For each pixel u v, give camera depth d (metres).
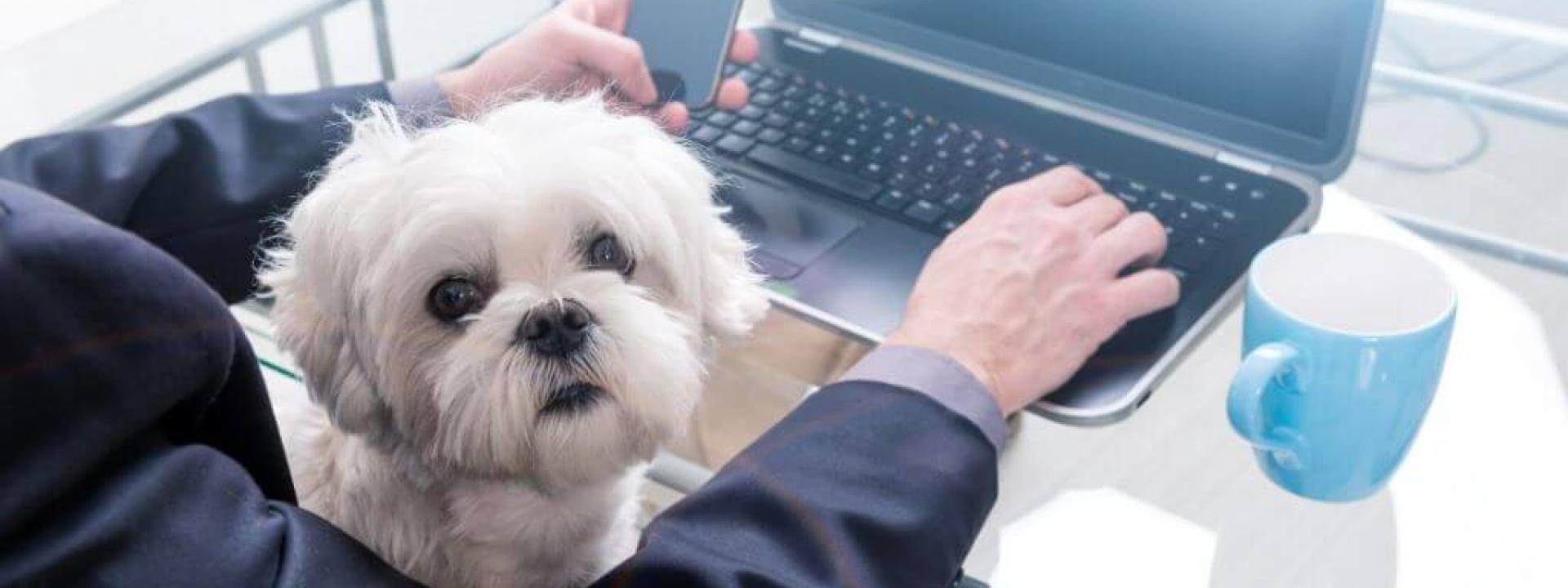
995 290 0.71
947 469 0.61
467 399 0.61
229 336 0.52
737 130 0.92
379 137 0.65
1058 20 0.91
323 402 0.67
